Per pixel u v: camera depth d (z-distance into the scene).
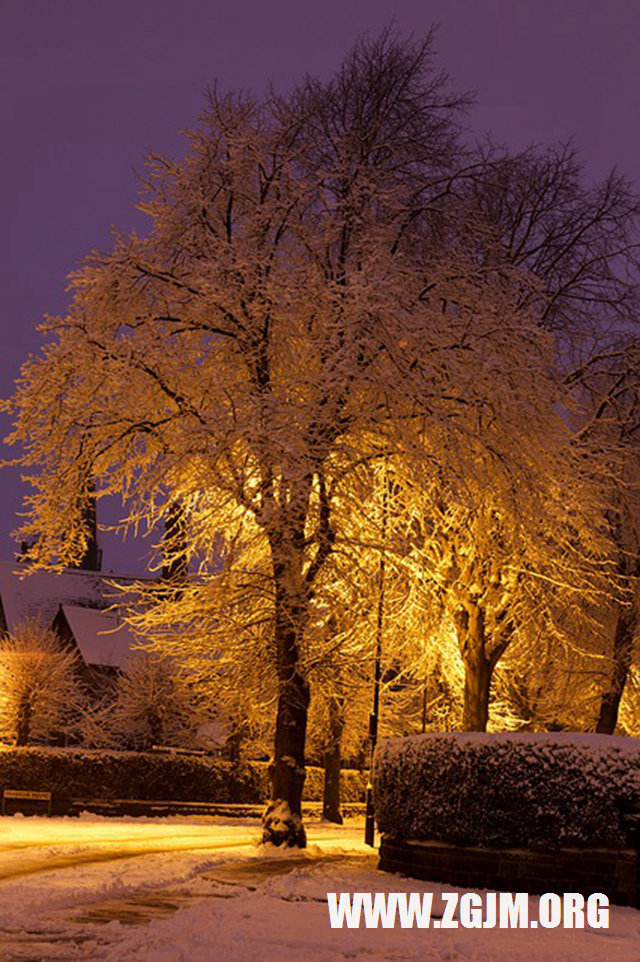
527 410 23.72
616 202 29.59
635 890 14.92
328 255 25.19
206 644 25.83
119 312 24.14
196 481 22.69
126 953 10.48
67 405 23.36
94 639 57.16
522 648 30.91
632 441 29.53
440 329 23.69
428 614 28.30
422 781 17.41
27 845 22.69
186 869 17.45
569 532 27.59
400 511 26.67
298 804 22.94
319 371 23.23
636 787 15.25
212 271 23.08
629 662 34.22
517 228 29.55
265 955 10.58
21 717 42.44
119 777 37.81
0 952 10.47
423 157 26.56
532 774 15.99
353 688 27.08
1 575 61.62
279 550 22.80
